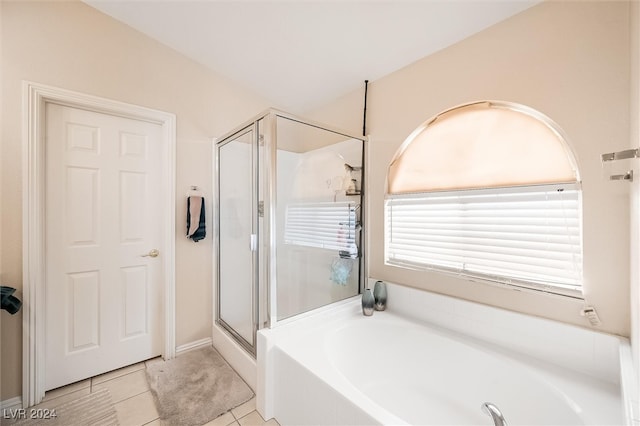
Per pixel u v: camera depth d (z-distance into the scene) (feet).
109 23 6.47
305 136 6.71
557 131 4.75
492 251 5.52
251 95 9.04
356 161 7.66
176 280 7.52
